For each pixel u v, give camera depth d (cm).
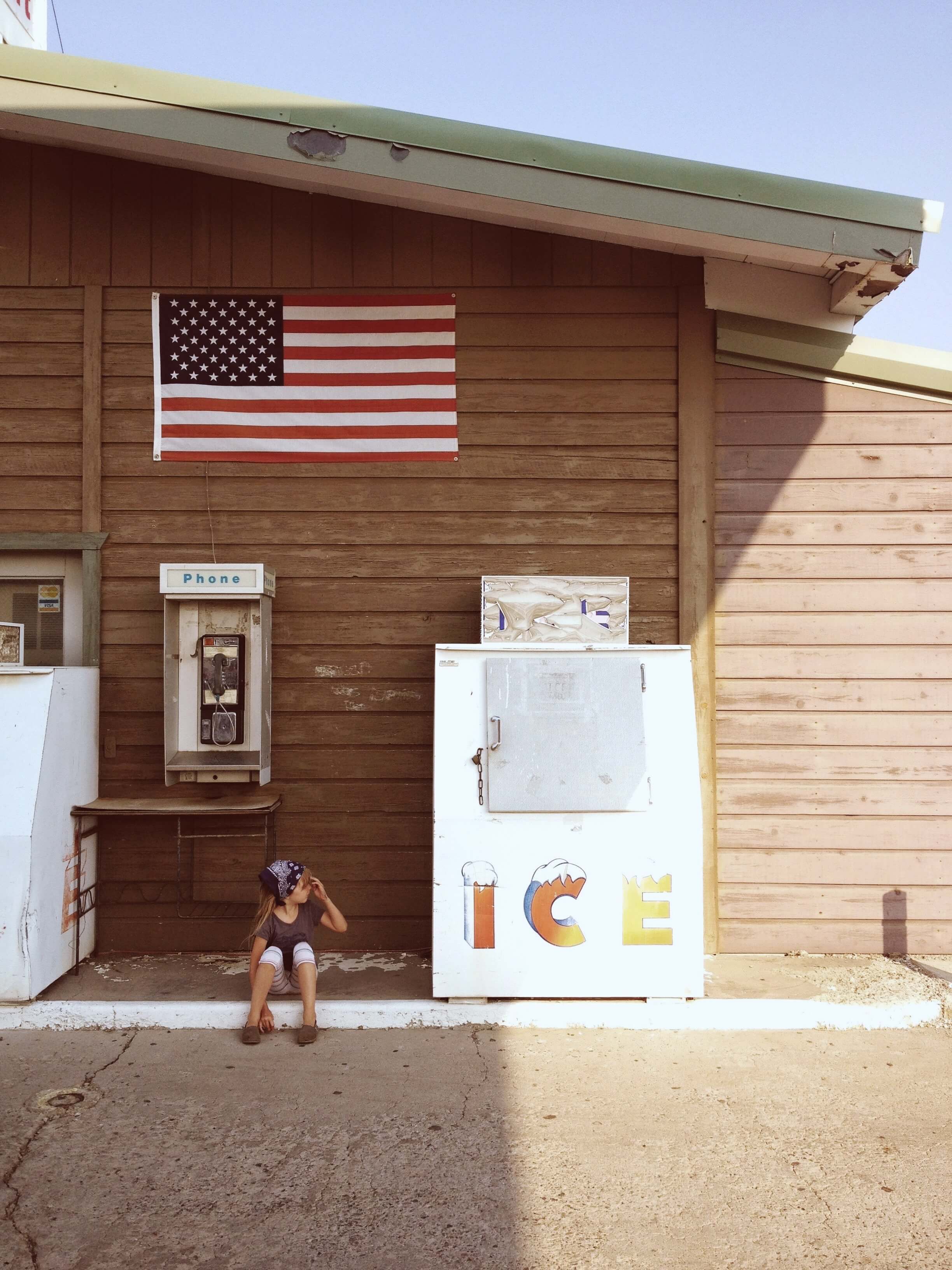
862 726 562
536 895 476
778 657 564
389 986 499
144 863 560
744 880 562
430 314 571
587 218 491
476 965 474
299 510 570
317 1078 410
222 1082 406
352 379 572
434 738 489
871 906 559
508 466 571
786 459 569
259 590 531
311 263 572
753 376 569
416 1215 311
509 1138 360
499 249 571
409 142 485
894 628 564
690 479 566
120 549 569
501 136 483
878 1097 396
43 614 580
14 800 475
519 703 489
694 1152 350
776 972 529
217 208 574
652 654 501
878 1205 317
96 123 486
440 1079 410
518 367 571
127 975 519
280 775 564
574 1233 301
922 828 560
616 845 479
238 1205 315
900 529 566
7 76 484
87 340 568
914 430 567
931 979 517
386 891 561
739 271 565
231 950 559
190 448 570
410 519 570
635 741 488
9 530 568
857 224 481
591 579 538
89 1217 309
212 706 548
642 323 571
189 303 571
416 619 568
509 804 477
